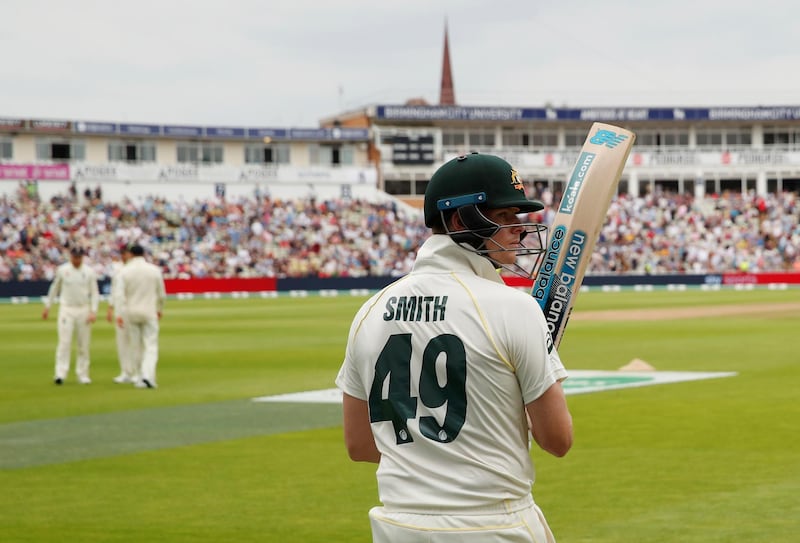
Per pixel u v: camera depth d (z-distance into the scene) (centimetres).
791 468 810
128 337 1534
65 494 757
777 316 2902
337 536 630
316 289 5012
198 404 1267
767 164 6288
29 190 5194
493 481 272
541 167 6288
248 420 1124
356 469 840
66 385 1505
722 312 3116
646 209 5828
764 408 1146
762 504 690
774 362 1678
